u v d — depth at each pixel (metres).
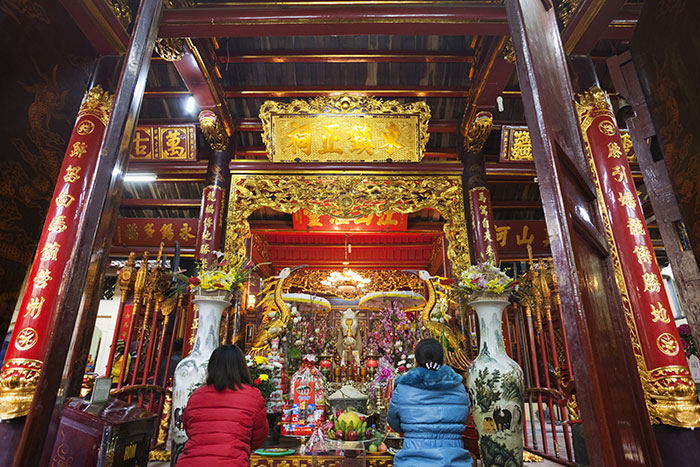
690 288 3.05
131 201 8.54
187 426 2.26
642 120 3.64
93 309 1.88
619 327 1.92
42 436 1.45
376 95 6.62
